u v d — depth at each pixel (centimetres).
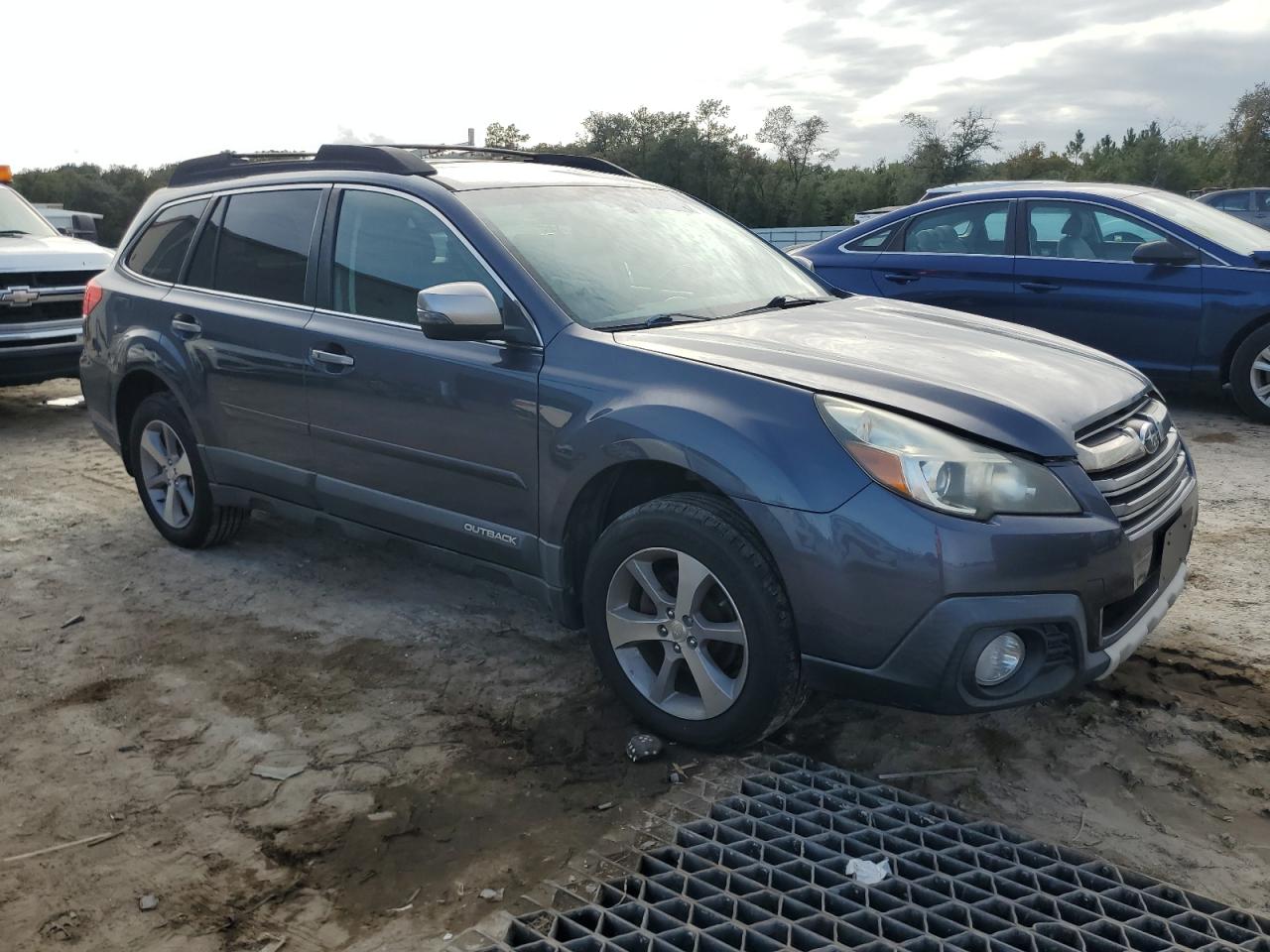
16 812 289
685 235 408
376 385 367
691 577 294
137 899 253
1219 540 472
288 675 369
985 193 746
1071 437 279
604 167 461
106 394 498
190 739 327
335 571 468
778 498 273
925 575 260
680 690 317
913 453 265
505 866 263
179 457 484
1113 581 274
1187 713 329
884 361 304
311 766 310
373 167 397
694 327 336
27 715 343
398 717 338
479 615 418
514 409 329
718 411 288
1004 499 264
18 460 678
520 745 320
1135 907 245
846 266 792
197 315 440
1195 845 269
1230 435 651
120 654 388
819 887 251
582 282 349
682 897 246
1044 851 268
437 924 242
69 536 521
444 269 359
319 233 402
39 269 761
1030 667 272
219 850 271
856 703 344
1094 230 705
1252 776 296
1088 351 356
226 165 470
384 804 290
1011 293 725
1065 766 305
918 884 253
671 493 315
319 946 236
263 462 424
